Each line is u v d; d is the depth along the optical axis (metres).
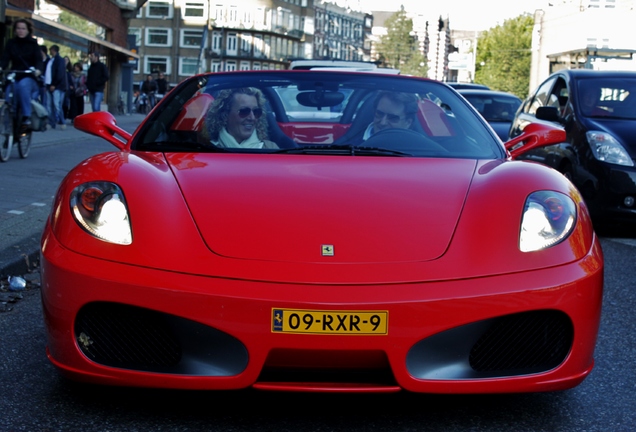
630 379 3.14
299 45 105.69
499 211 2.74
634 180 6.59
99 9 28.84
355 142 3.46
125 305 2.48
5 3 17.83
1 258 4.61
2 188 7.20
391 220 2.69
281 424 2.61
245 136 3.44
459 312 2.44
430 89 3.88
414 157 3.33
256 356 2.41
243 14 94.12
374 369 2.47
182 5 91.25
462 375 2.48
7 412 2.65
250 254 2.53
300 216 2.69
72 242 2.59
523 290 2.49
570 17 61.06
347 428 2.59
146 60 91.25
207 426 2.58
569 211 2.78
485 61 97.75
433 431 2.59
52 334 2.60
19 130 9.77
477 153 3.45
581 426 2.65
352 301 2.38
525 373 2.55
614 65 23.58
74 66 19.86
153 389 2.89
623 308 4.32
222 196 2.79
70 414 2.65
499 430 2.61
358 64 12.36
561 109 7.72
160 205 2.69
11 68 9.85
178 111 3.62
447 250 2.58
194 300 2.42
